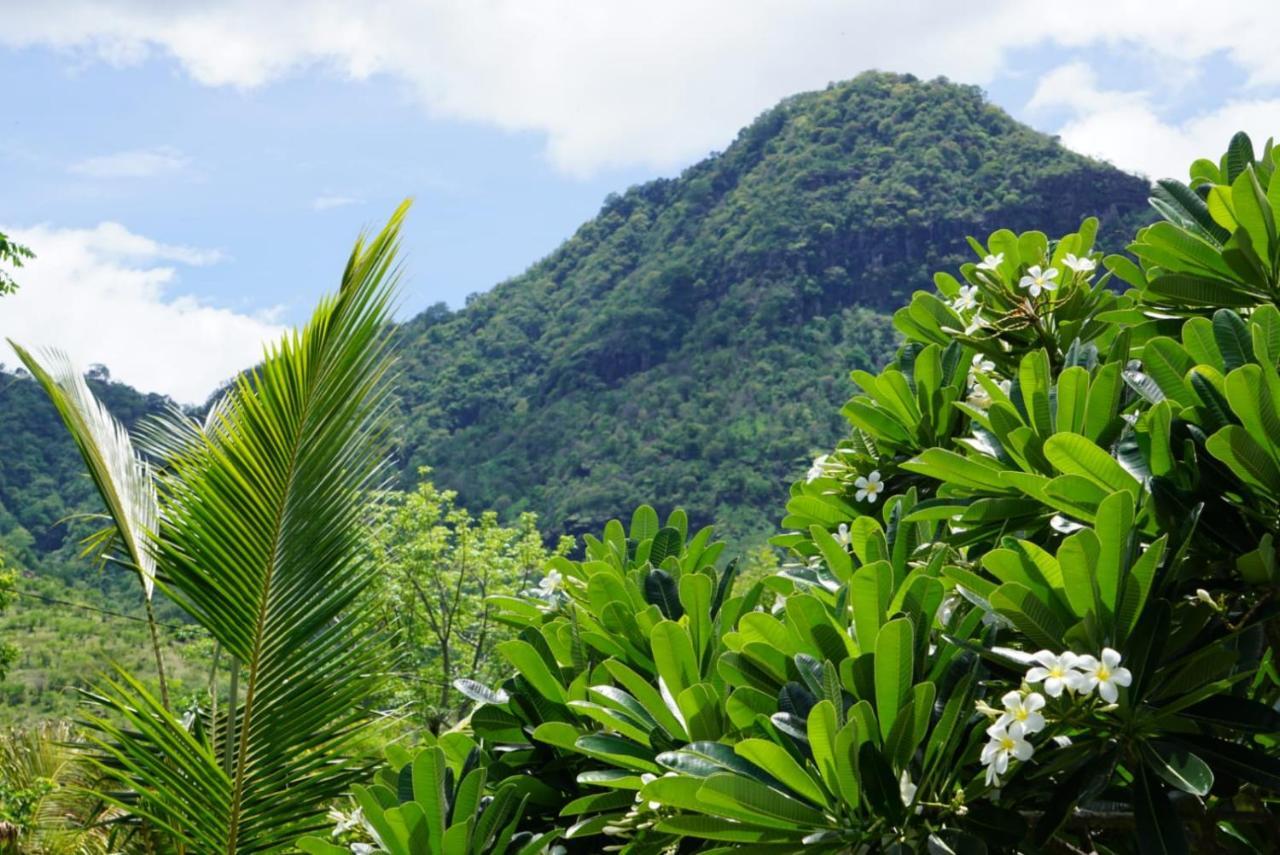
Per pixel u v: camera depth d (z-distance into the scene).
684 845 2.15
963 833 1.73
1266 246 2.13
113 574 38.22
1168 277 2.25
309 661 4.00
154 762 3.85
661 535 2.97
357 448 4.08
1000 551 1.78
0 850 7.51
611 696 2.21
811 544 2.89
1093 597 1.72
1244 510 1.87
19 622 29.86
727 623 2.44
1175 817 1.71
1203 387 1.96
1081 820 2.01
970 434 2.63
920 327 2.91
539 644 2.68
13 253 12.05
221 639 3.98
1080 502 1.91
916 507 2.33
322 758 3.98
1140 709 1.77
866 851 1.74
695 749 1.83
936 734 1.79
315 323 3.94
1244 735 1.91
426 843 2.28
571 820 2.53
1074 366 2.11
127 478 4.64
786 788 1.78
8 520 49.12
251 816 3.90
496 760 2.62
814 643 1.94
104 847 6.68
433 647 24.25
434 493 24.97
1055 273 2.63
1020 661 1.75
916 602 1.92
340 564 4.08
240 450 3.93
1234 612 1.97
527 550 25.98
